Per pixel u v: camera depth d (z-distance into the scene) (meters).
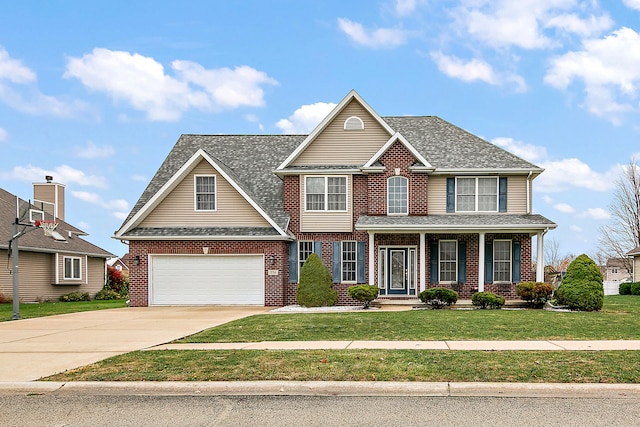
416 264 23.44
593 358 9.37
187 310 20.97
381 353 9.99
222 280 22.91
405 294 23.50
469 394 7.76
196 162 23.36
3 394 8.12
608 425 6.36
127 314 19.36
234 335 12.88
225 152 27.89
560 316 16.06
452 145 25.23
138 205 24.39
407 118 27.89
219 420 6.68
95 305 25.00
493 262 23.17
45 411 7.18
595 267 19.02
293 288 23.38
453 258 23.39
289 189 24.08
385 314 17.05
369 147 23.94
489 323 14.34
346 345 11.11
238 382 8.12
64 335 13.52
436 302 20.00
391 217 22.98
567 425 6.37
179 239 22.83
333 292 21.94
